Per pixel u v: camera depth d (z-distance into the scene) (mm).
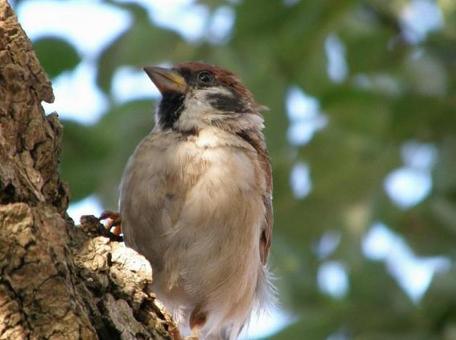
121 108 12188
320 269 12633
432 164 12719
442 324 11156
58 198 6941
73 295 6059
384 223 13102
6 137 6598
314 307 11828
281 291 12023
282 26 12203
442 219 12273
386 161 13109
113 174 11344
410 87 12906
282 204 12945
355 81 13461
